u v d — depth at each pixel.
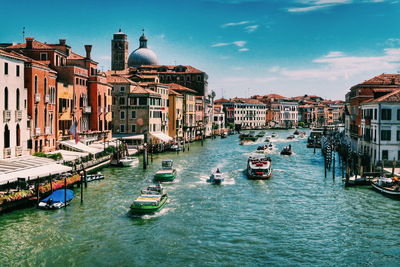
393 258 25.17
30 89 46.34
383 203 36.75
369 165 50.19
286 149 77.31
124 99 80.44
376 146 49.47
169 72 127.50
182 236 28.47
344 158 66.31
